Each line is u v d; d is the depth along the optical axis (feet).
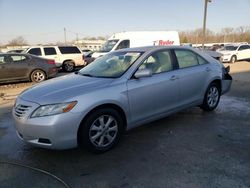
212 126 16.31
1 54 37.14
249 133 15.11
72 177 10.91
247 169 11.10
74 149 13.48
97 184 10.37
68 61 56.29
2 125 17.92
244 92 26.63
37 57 40.06
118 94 13.05
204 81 17.89
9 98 27.66
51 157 12.73
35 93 12.75
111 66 15.19
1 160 12.55
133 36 53.42
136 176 10.84
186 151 12.93
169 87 15.37
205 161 11.87
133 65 14.30
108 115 12.87
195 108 20.24
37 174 11.19
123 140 14.46
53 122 11.37
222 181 10.27
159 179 10.56
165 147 13.44
